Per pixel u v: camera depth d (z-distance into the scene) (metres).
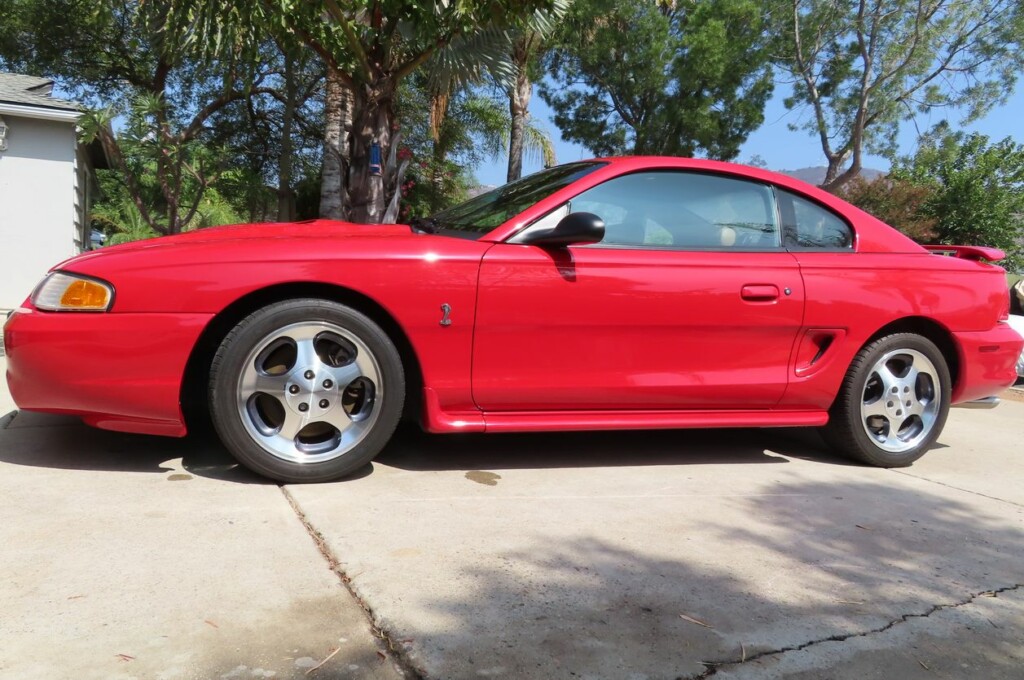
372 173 8.41
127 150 13.27
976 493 3.45
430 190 18.59
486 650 1.84
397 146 8.69
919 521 3.00
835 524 2.90
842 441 3.74
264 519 2.58
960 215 25.14
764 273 3.41
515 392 3.16
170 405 2.81
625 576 2.31
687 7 20.39
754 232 3.55
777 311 3.41
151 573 2.14
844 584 2.36
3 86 10.54
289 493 2.86
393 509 2.76
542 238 3.08
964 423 5.26
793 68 19.73
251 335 2.82
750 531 2.77
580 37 19.27
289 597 2.04
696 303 3.29
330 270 2.89
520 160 18.02
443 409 3.11
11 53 17.59
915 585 2.38
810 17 18.38
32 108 9.95
